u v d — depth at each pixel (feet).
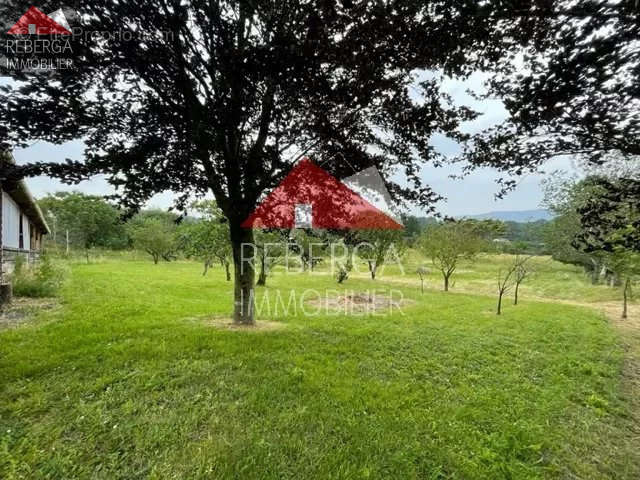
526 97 5.87
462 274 62.64
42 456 6.78
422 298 34.81
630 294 36.63
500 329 20.10
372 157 13.30
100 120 10.64
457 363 13.30
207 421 8.16
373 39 7.59
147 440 7.32
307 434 7.82
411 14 6.19
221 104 10.44
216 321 18.52
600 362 14.53
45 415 8.20
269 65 8.55
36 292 24.90
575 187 44.11
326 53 8.27
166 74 11.02
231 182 15.30
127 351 12.37
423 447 7.45
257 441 7.43
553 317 25.36
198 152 12.37
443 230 44.93
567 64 5.13
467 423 8.57
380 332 17.88
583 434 8.46
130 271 52.60
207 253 44.55
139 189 12.86
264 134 13.07
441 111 10.39
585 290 44.42
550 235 55.36
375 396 9.87
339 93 9.59
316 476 6.47
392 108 10.74
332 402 9.34
